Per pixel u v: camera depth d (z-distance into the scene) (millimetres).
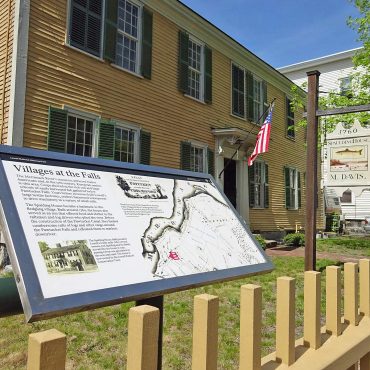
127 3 10703
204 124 13070
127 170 2039
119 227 1710
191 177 2383
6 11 8469
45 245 1414
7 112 8023
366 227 22938
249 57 15438
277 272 8203
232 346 4059
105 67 9820
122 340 4156
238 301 5773
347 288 2270
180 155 11922
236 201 14688
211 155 13266
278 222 17078
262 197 16297
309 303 1943
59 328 4453
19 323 4582
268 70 16750
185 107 12305
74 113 9031
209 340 1352
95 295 1386
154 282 1584
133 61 10812
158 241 1788
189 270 1759
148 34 11008
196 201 2217
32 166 1637
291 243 14344
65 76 8883
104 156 9547
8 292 1431
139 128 10625
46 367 1009
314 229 6762
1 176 1493
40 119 8328
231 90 14531
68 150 8930
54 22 8734
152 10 11328
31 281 1283
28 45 8203
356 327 2205
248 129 15414
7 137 7879
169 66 11789
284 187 17828
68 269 1407
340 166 11148
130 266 1584
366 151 10906
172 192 2143
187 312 5160
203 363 1341
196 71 13031
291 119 18781
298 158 19438
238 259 2043
